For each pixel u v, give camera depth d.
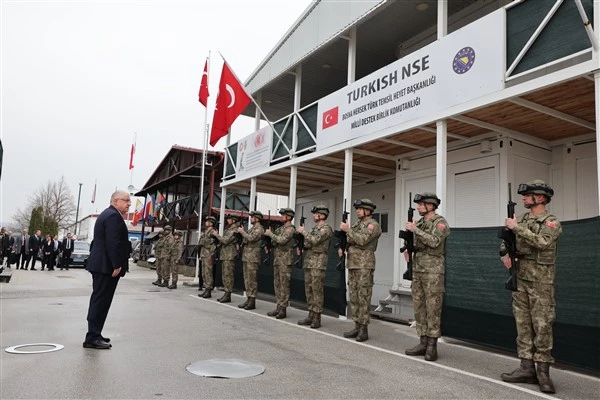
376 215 12.13
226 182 14.45
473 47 6.58
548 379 4.30
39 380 4.17
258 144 12.60
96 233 5.64
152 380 4.28
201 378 4.39
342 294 8.53
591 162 7.67
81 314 8.02
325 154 9.80
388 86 8.20
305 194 15.66
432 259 5.55
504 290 5.68
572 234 4.86
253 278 9.63
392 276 11.23
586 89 5.89
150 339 6.13
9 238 19.81
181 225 24.56
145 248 29.06
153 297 11.31
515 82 6.04
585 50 5.20
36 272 19.39
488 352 5.95
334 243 8.81
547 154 8.27
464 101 6.66
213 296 11.93
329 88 13.80
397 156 10.24
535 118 7.05
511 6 6.12
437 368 5.09
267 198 24.84
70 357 5.01
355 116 9.01
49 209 52.06
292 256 8.62
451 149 8.86
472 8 9.14
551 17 5.63
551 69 5.67
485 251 5.96
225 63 12.68
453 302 6.34
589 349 4.65
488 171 8.12
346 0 9.38
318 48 10.29
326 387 4.24
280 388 4.16
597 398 4.12
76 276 17.75
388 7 9.24
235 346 5.88
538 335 4.34
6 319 7.37
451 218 8.80
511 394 4.20
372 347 6.12
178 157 23.55
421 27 10.12
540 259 4.38
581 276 4.75
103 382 4.17
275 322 7.98
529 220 4.54
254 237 9.55
